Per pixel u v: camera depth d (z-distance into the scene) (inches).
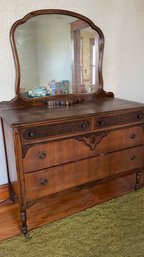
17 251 53.1
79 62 76.8
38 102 71.6
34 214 67.0
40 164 55.0
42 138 53.4
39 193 57.0
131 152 70.9
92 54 78.2
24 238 57.2
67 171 59.7
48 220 64.1
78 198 75.0
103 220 63.2
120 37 83.2
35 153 53.6
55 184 58.8
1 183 74.6
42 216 66.1
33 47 68.6
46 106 70.3
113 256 51.1
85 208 69.4
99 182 67.3
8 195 75.5
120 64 86.5
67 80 76.4
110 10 78.3
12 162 59.7
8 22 63.8
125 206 69.5
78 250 52.9
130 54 87.7
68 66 75.4
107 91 86.9
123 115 64.8
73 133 57.6
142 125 70.4
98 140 62.4
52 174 57.5
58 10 68.8
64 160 58.3
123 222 62.2
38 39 68.7
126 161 70.7
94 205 70.7
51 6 68.3
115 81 87.6
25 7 64.9
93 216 65.0
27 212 67.9
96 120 60.2
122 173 71.5
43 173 56.1
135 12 83.4
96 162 64.3
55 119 53.6
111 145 65.6
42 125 52.5
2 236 58.3
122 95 91.3
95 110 62.0
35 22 67.1
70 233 58.5
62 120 54.6
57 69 73.8
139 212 66.4
